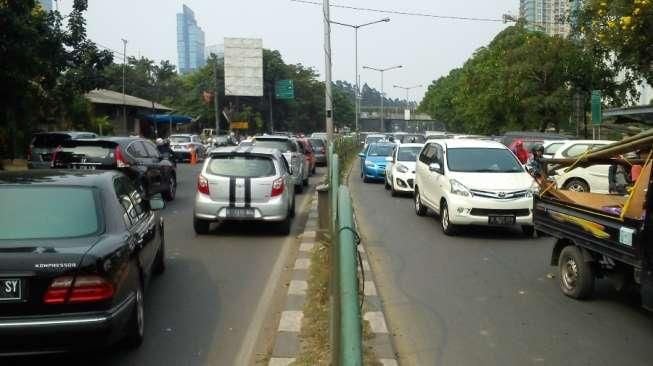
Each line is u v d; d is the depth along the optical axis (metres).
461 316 6.71
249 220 11.17
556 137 24.78
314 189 21.12
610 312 6.85
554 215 7.80
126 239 5.46
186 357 5.50
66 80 20.72
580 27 23.53
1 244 4.91
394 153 20.09
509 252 10.13
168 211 14.84
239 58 41.06
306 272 8.23
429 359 5.50
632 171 8.42
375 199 17.92
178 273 8.53
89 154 14.02
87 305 4.75
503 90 34.00
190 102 74.56
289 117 84.56
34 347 4.67
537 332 6.19
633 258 6.01
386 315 6.73
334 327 3.26
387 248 10.39
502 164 12.23
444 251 10.18
